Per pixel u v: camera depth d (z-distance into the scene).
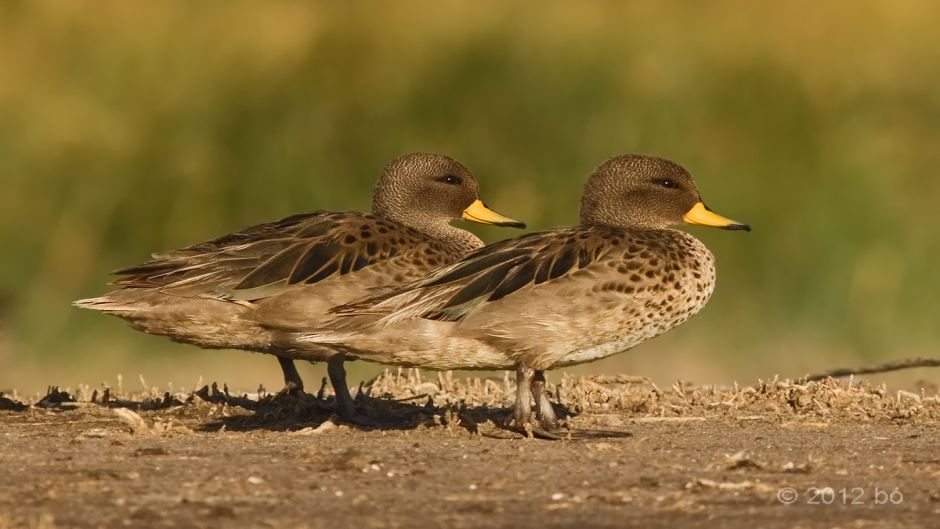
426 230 11.38
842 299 16.53
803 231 16.92
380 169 17.84
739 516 6.73
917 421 9.73
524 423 9.07
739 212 17.02
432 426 9.52
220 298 10.06
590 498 7.10
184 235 17.28
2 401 10.73
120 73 18.52
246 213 17.59
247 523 6.59
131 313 10.17
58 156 17.62
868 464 8.00
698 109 18.05
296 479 7.53
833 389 10.62
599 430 9.29
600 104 18.00
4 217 16.98
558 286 8.92
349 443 8.77
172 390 12.66
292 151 17.88
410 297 8.88
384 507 6.91
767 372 15.80
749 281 16.64
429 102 18.23
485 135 18.00
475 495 7.17
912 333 16.31
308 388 14.58
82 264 16.91
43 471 7.73
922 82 18.62
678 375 15.52
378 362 9.12
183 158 17.70
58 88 18.36
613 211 10.45
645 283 9.09
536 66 18.27
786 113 18.03
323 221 10.50
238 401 10.73
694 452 8.42
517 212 17.50
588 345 9.09
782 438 9.00
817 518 6.68
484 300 8.89
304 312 10.06
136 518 6.66
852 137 17.84
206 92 18.34
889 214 17.09
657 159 10.50
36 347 15.88
